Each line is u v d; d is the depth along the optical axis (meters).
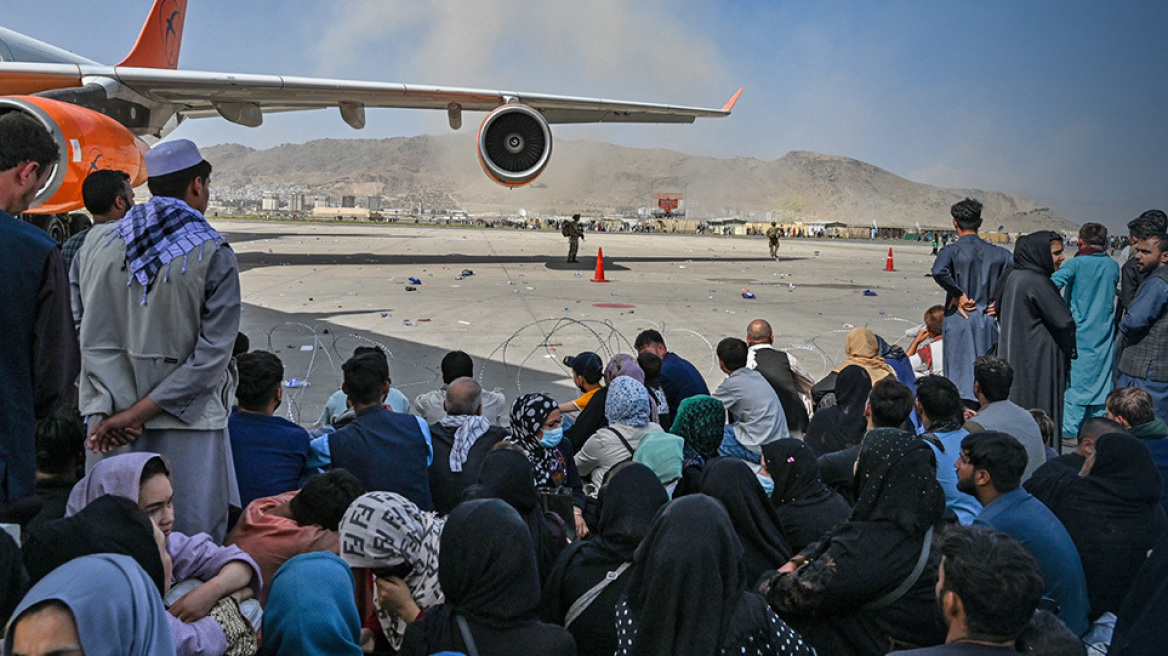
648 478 2.86
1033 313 5.96
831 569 2.75
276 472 3.71
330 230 55.44
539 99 18.17
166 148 3.09
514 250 33.75
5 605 1.83
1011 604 1.95
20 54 16.06
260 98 15.69
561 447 4.31
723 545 2.13
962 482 3.35
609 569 2.81
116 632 1.70
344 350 9.96
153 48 20.00
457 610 2.35
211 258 3.02
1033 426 4.41
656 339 6.34
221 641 2.49
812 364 10.13
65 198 10.66
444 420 4.30
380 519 2.80
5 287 2.29
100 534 2.14
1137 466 3.45
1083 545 3.46
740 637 2.16
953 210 6.55
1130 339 6.14
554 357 9.91
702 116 20.77
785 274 24.70
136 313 2.96
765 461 3.46
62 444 3.13
